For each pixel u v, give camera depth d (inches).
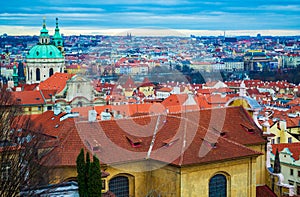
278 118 5984.3
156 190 2753.4
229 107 3358.8
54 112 3516.2
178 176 2652.6
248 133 3297.2
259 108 3459.6
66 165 2573.8
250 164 2955.2
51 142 2669.8
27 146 2442.2
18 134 2620.6
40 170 2449.6
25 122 2878.9
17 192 2338.8
